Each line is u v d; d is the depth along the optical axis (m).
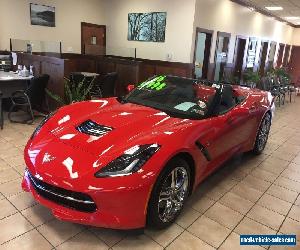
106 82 5.97
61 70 4.61
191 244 1.96
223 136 2.62
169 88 2.89
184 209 2.37
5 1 6.43
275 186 2.94
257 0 8.72
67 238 1.92
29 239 1.89
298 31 15.26
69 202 1.84
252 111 3.18
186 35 7.07
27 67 5.41
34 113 5.07
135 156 1.79
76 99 4.57
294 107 8.27
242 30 9.65
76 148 1.92
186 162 2.14
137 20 8.05
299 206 2.58
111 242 1.92
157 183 1.84
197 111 2.53
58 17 7.59
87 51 8.57
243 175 3.14
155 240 1.97
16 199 2.33
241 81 10.28
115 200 1.72
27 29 6.97
